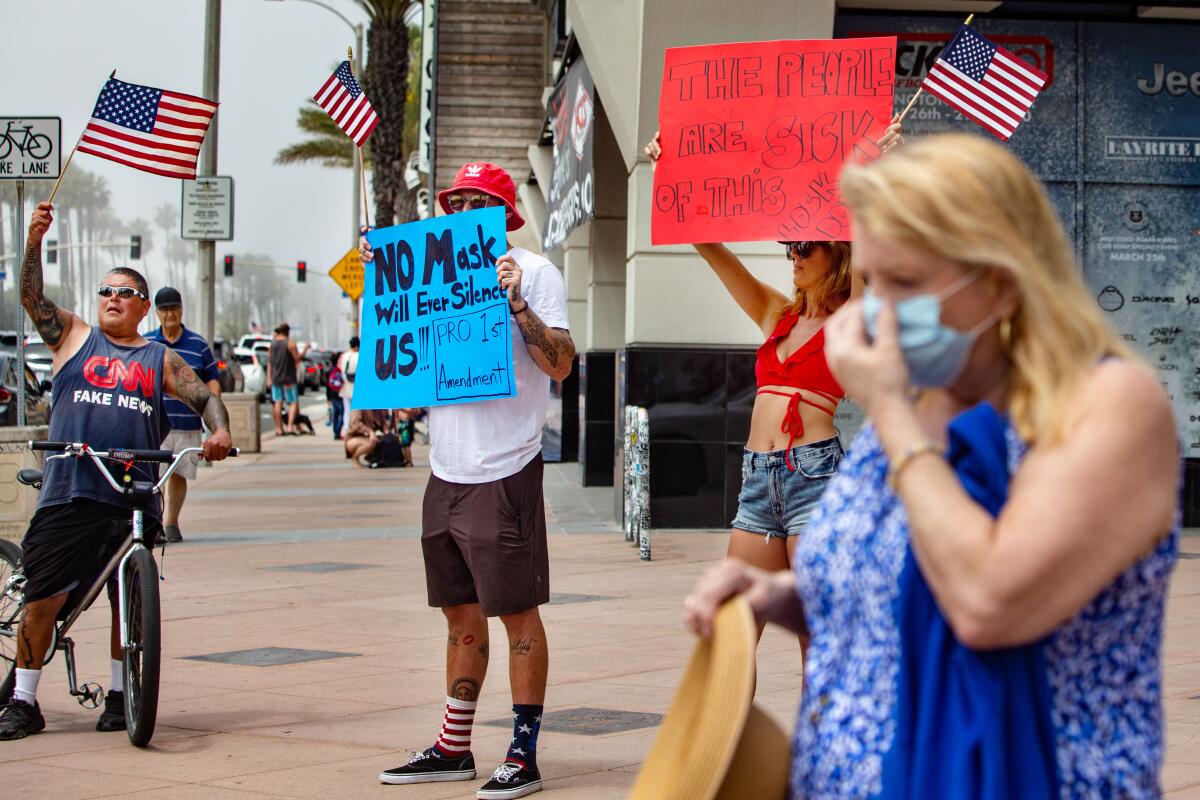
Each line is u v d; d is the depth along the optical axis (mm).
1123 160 11375
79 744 5258
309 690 6102
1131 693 1685
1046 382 1665
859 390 1720
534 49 20031
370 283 4988
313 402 53969
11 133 9625
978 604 1604
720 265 4879
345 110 6309
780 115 5766
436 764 4672
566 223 14109
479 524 4484
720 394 11234
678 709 1934
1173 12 11242
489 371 4516
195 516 13445
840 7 11234
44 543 5398
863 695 1777
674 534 11109
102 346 5594
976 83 7102
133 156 6543
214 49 20547
